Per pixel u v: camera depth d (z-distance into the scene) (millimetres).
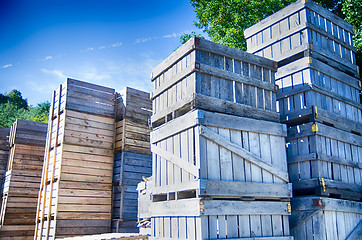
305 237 6992
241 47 16984
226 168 6098
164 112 7074
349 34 9398
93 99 10414
